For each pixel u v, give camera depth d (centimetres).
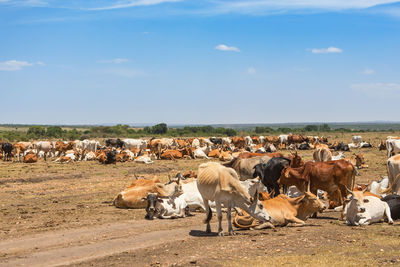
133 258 1018
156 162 4062
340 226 1334
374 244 1091
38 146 4375
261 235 1216
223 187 1230
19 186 2470
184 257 1006
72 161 4125
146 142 5419
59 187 2427
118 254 1063
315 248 1061
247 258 980
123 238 1244
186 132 12500
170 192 1559
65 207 1800
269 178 1723
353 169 1527
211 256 1006
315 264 921
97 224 1446
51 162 4141
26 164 3844
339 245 1088
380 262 930
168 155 4381
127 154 4231
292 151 5562
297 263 931
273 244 1105
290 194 1767
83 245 1166
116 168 3444
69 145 4800
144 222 1480
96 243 1187
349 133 13812
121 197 1744
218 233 1244
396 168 1691
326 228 1296
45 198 2066
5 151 4259
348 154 4778
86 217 1569
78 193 2217
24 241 1215
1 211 1716
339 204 1619
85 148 4950
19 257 1050
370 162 3716
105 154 4012
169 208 1545
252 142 6612
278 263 934
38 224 1450
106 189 2348
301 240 1142
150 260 995
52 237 1262
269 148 5494
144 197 1573
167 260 987
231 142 6334
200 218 1551
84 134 11994
